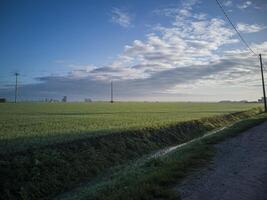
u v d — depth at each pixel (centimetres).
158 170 1309
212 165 1423
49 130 2773
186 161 1460
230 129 3073
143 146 2520
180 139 3169
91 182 1636
